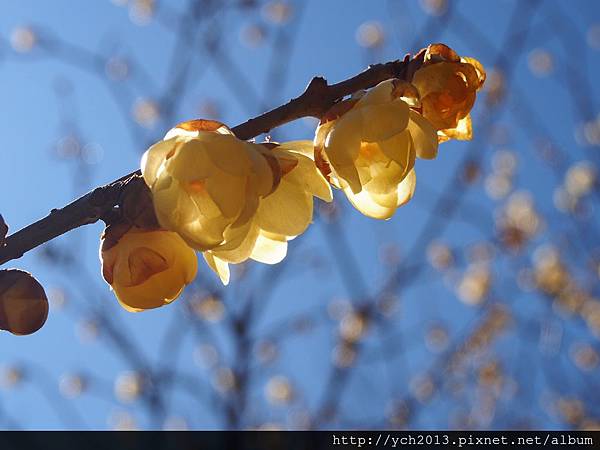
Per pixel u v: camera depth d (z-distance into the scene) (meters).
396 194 0.24
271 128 0.24
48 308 0.25
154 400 0.59
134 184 0.24
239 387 0.58
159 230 0.24
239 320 0.61
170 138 0.23
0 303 0.25
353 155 0.23
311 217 0.24
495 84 0.71
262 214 0.24
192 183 0.23
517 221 0.86
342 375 0.67
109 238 0.24
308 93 0.24
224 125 0.23
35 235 0.24
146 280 0.24
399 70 0.24
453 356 0.79
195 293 0.62
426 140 0.23
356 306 0.68
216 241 0.22
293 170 0.24
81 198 0.24
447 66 0.24
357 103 0.23
